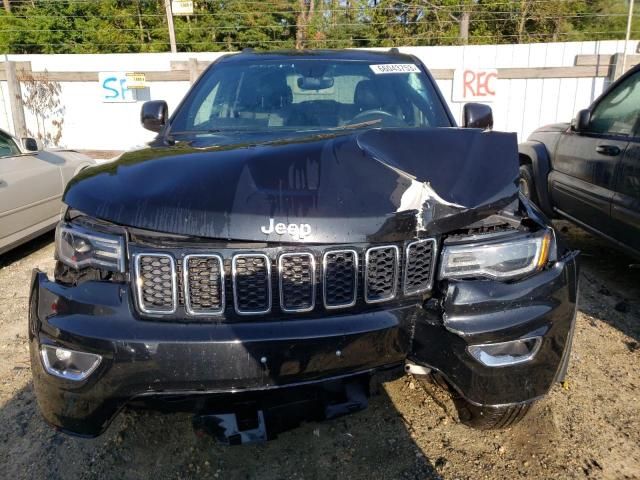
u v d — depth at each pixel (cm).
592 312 374
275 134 273
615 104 419
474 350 188
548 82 881
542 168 514
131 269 180
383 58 353
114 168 212
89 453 237
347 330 180
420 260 193
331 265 182
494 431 247
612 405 267
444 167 202
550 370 201
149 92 950
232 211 177
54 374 184
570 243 531
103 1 1969
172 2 975
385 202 186
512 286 193
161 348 173
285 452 237
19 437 248
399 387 282
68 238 192
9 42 1877
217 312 180
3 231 466
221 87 322
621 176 376
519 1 1819
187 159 207
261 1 1900
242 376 177
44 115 992
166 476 223
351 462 230
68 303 182
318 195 184
